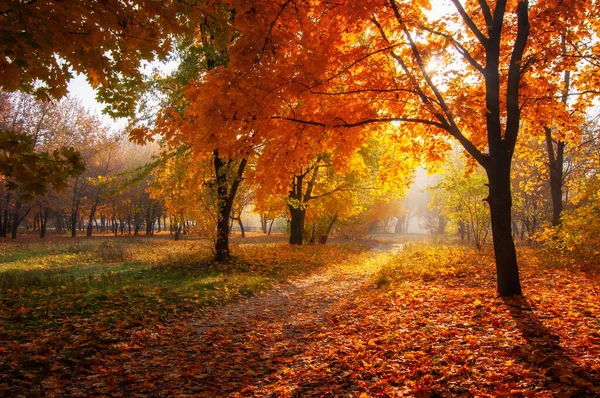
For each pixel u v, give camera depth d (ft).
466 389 12.53
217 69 19.22
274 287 38.96
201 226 47.93
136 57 16.65
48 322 21.40
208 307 29.14
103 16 12.29
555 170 50.85
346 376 15.11
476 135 29.04
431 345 16.87
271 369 17.12
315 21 21.22
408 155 31.09
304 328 23.85
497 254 23.94
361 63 23.65
